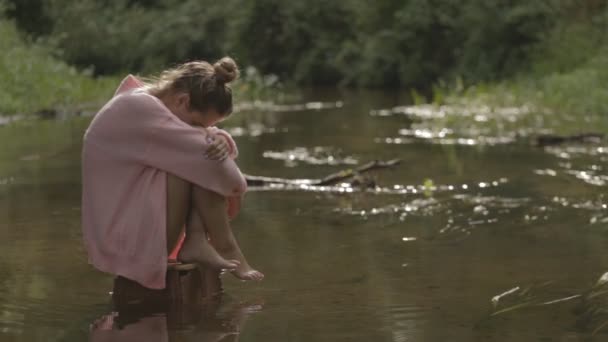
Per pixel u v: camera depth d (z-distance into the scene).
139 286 3.30
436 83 18.95
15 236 4.29
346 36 22.62
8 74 11.24
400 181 6.09
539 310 3.12
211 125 3.58
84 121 9.91
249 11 22.41
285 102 14.41
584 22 16.41
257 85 15.82
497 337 2.83
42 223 4.58
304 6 22.53
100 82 13.54
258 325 2.96
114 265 3.35
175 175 3.38
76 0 16.52
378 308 3.15
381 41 20.27
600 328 2.91
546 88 13.13
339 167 6.83
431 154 7.55
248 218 4.82
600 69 13.25
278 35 22.45
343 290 3.39
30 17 15.20
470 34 18.28
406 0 21.03
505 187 5.81
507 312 3.09
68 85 11.76
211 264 3.35
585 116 10.77
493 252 4.02
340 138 8.85
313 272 3.67
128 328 2.93
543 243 4.18
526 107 11.93
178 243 3.51
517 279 3.54
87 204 3.43
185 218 3.43
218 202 3.42
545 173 6.39
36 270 3.68
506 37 17.22
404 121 10.72
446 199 5.39
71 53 15.75
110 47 16.48
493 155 7.44
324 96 16.20
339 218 4.82
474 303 3.21
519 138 8.70
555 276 3.58
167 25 22.09
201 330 2.90
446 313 3.09
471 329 2.91
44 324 2.96
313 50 21.92
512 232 4.45
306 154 7.62
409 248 4.11
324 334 2.86
